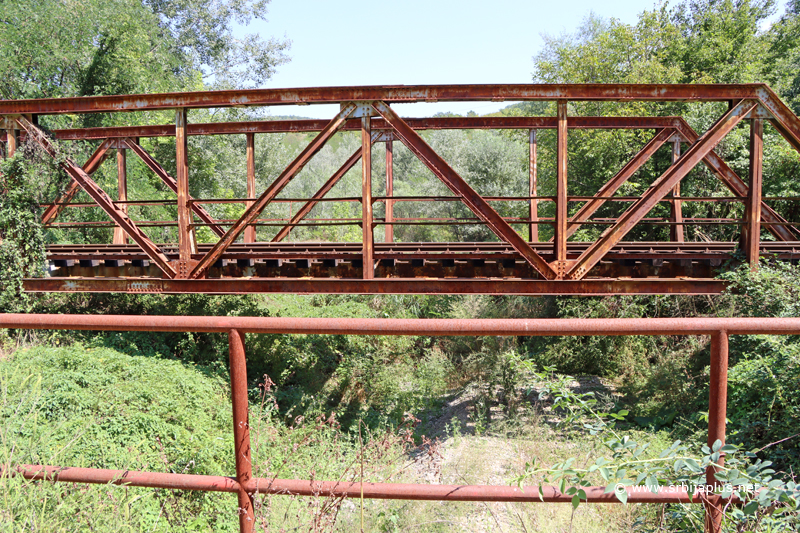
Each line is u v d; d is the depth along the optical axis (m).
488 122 8.88
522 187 23.73
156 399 6.33
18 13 14.48
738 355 5.96
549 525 3.62
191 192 18.70
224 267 7.80
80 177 7.14
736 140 11.87
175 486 1.98
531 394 8.11
